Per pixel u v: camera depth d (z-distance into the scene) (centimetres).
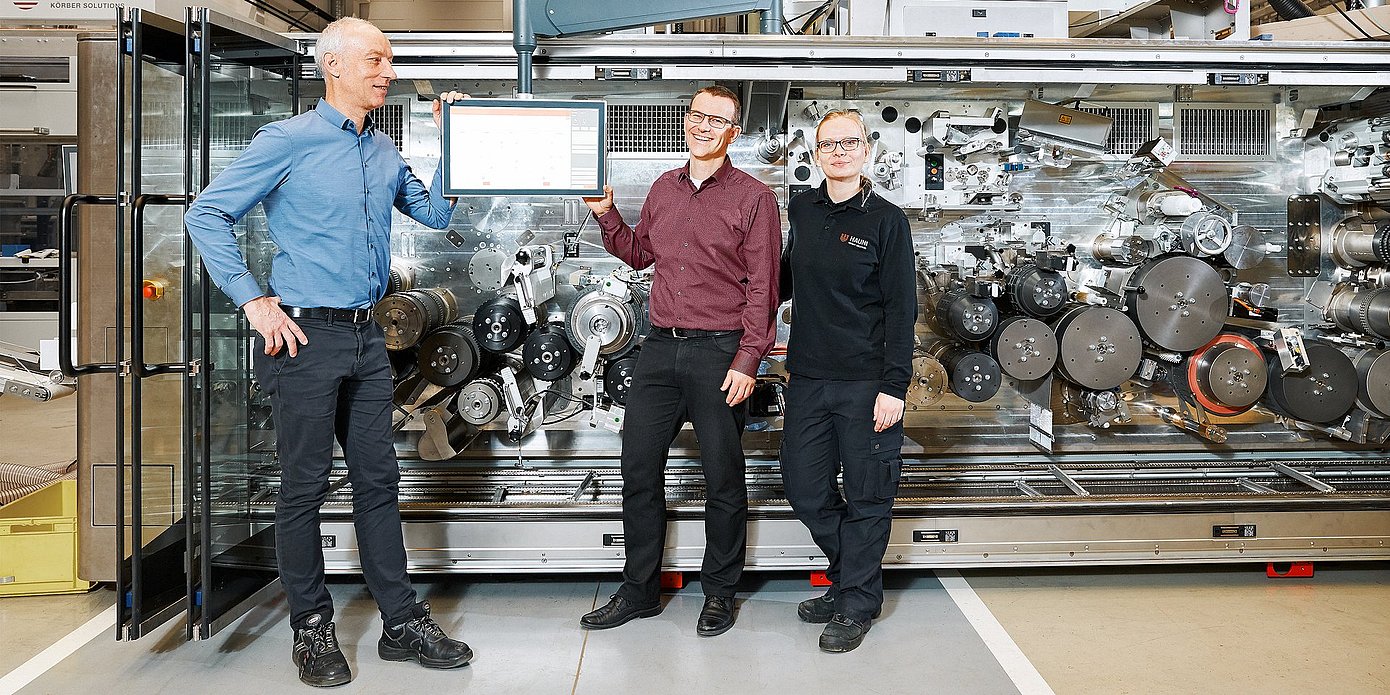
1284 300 368
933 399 332
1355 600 299
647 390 269
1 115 314
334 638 245
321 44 230
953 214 356
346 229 233
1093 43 297
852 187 257
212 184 220
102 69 278
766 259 254
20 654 256
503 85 319
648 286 333
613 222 271
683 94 338
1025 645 263
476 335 313
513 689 236
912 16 309
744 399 259
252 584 284
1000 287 322
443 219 266
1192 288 322
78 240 282
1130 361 328
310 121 231
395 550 252
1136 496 317
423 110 342
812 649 261
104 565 299
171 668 248
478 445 354
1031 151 344
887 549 303
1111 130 355
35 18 311
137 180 233
